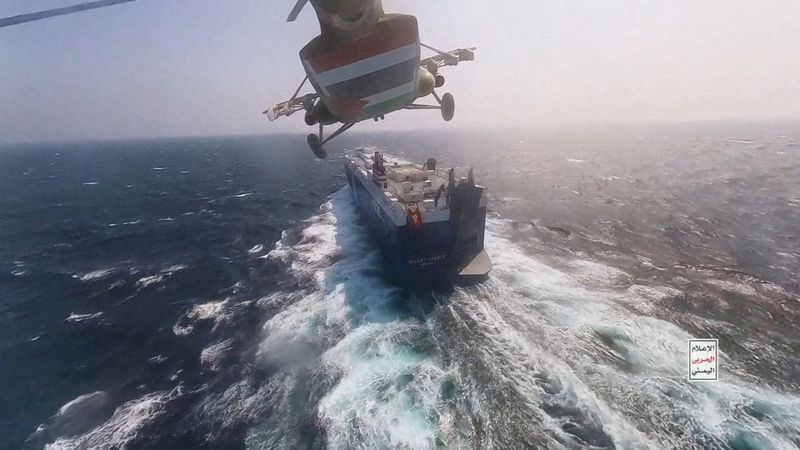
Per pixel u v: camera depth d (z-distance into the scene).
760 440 12.17
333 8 5.20
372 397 14.84
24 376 18.42
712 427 12.70
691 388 14.43
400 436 12.95
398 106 7.06
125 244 39.62
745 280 23.95
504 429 13.02
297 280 26.84
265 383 16.45
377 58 6.02
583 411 13.57
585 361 16.12
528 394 14.48
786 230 33.84
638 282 23.73
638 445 12.16
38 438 14.45
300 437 13.40
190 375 17.64
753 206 42.22
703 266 26.39
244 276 29.06
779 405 13.55
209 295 26.22
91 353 20.19
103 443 13.96
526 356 16.62
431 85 8.04
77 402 16.34
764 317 19.47
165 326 22.44
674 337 17.67
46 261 35.47
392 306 21.59
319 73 6.23
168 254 35.91
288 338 19.55
